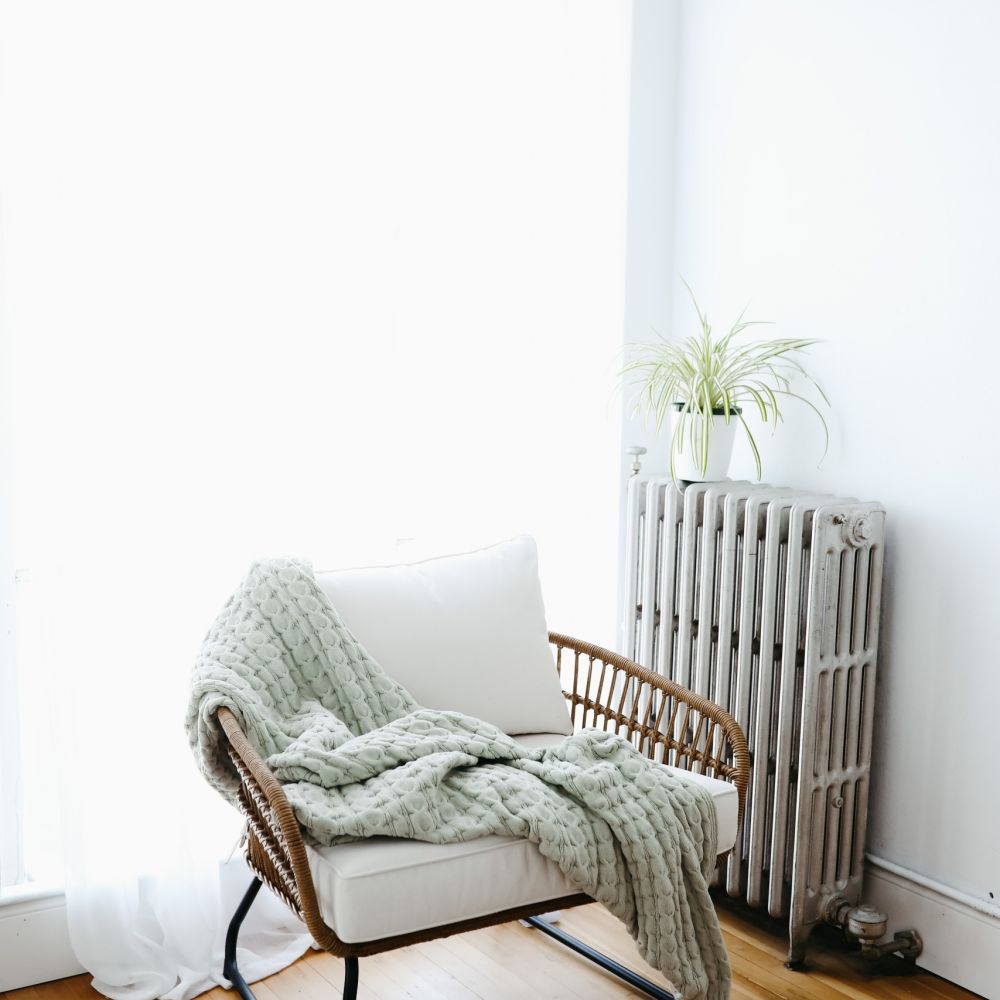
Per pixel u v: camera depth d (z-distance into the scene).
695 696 2.08
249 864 2.01
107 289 2.16
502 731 2.15
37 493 2.11
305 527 2.46
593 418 2.89
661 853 1.80
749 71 2.60
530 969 2.26
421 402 2.64
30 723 2.21
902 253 2.28
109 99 2.14
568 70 2.78
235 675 1.90
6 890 2.18
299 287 2.41
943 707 2.26
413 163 2.58
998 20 2.09
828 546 2.21
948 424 2.22
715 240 2.73
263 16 2.33
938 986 2.24
